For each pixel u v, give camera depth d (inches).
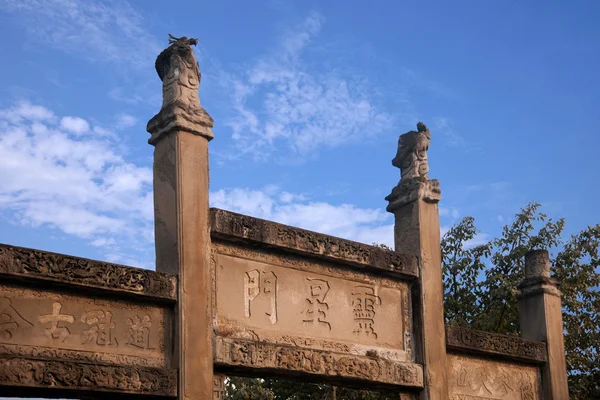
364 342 439.2
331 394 741.3
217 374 375.9
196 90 394.0
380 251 453.7
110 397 341.7
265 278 407.2
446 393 462.0
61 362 325.1
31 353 323.3
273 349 393.7
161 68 398.0
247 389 710.5
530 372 530.3
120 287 347.6
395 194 489.7
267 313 402.9
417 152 491.5
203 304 370.3
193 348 362.0
